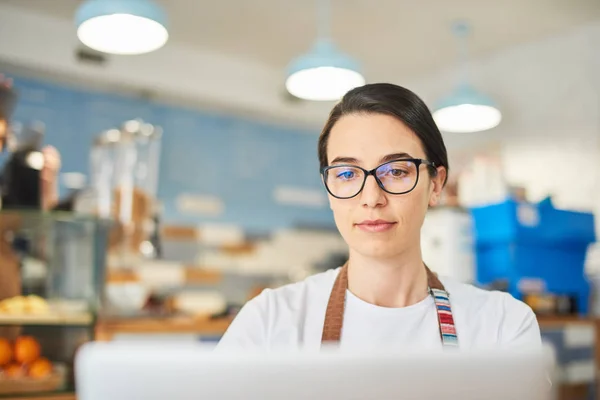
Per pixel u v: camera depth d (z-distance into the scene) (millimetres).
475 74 5102
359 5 4156
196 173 4918
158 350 624
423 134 1127
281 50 4969
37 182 2330
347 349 652
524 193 3820
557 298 3631
